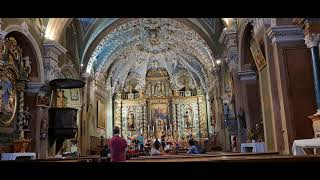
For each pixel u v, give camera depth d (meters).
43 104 13.15
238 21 13.69
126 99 29.42
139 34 23.12
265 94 10.34
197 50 22.98
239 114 13.71
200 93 28.73
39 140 12.78
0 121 10.83
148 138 27.94
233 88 14.52
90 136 20.94
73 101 18.88
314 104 8.73
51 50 13.81
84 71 19.58
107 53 22.89
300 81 8.91
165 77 29.86
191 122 28.58
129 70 29.03
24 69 12.48
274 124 9.17
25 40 12.49
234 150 14.46
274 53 9.30
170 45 25.62
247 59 13.62
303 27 7.86
